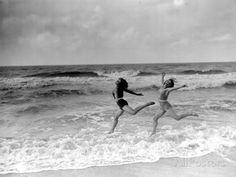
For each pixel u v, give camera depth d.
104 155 4.93
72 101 9.85
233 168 4.36
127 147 5.27
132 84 13.38
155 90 12.16
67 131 6.36
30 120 7.31
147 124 6.96
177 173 4.18
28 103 9.44
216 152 5.08
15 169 4.34
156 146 5.33
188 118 7.48
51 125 6.87
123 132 6.25
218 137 5.94
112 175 4.12
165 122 7.16
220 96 10.80
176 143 5.55
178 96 10.86
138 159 4.76
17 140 5.72
